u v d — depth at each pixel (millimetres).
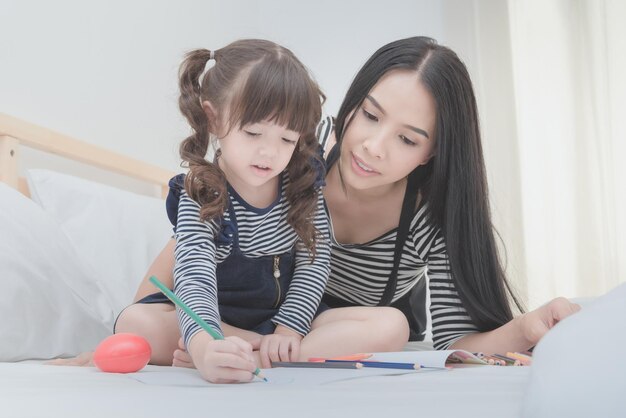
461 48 2971
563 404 396
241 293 1122
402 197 1246
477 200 1142
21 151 1712
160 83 2283
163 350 1062
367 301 1401
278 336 970
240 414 508
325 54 3043
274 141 984
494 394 583
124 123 2100
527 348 1053
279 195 1109
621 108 2658
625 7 2676
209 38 2596
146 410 527
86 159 1789
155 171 2111
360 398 578
